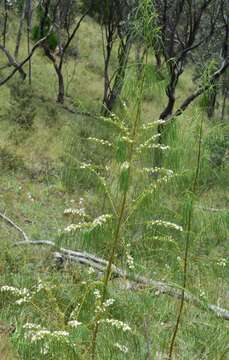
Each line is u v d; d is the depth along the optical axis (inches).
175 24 577.0
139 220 145.5
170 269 160.6
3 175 445.7
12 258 288.7
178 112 158.1
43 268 272.1
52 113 662.5
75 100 183.3
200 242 165.2
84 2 919.7
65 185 156.5
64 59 996.6
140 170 140.3
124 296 153.9
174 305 184.4
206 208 162.6
